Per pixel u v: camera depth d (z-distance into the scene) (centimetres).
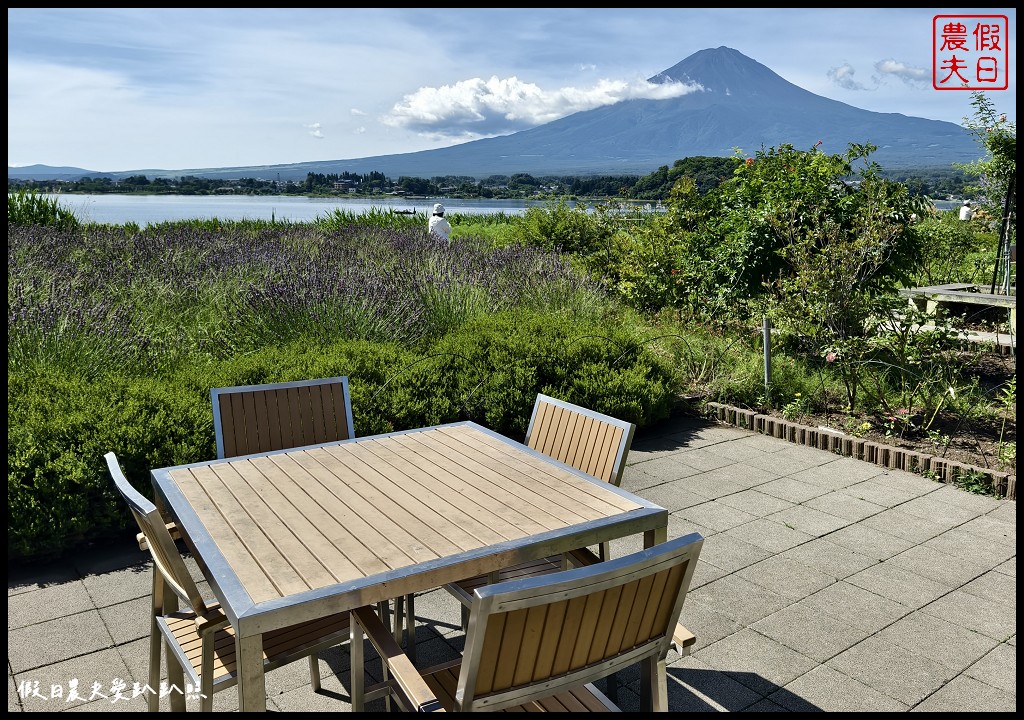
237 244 1033
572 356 584
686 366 679
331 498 252
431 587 200
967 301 887
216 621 209
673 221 1005
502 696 164
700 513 421
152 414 414
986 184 1088
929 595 328
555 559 295
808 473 486
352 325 636
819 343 684
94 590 335
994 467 466
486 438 326
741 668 276
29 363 496
